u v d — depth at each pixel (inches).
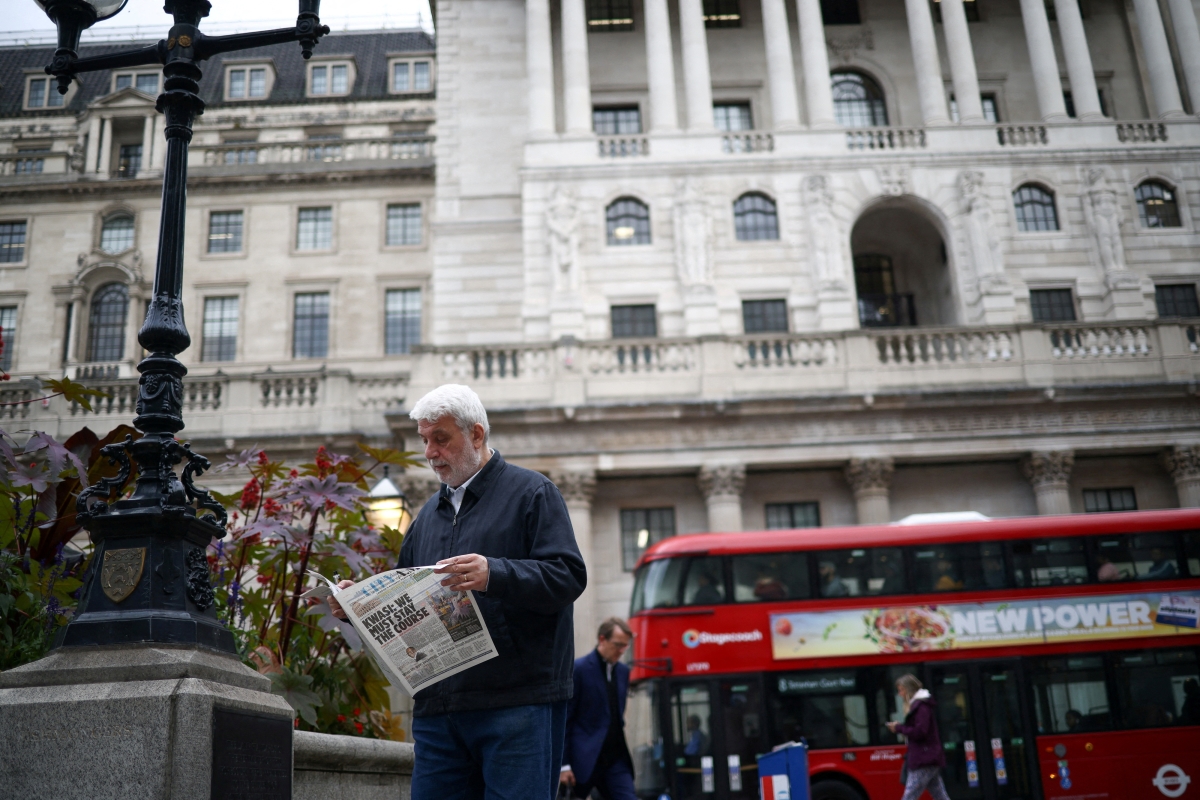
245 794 201.2
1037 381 1218.0
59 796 184.5
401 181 1771.7
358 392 1294.3
